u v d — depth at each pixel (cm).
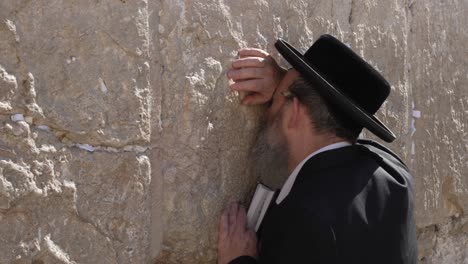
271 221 222
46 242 194
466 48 372
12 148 186
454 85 363
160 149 224
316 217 211
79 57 199
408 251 233
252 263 231
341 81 229
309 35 273
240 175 245
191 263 236
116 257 211
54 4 194
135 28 210
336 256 210
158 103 221
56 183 196
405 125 324
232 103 240
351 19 296
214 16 234
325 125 229
